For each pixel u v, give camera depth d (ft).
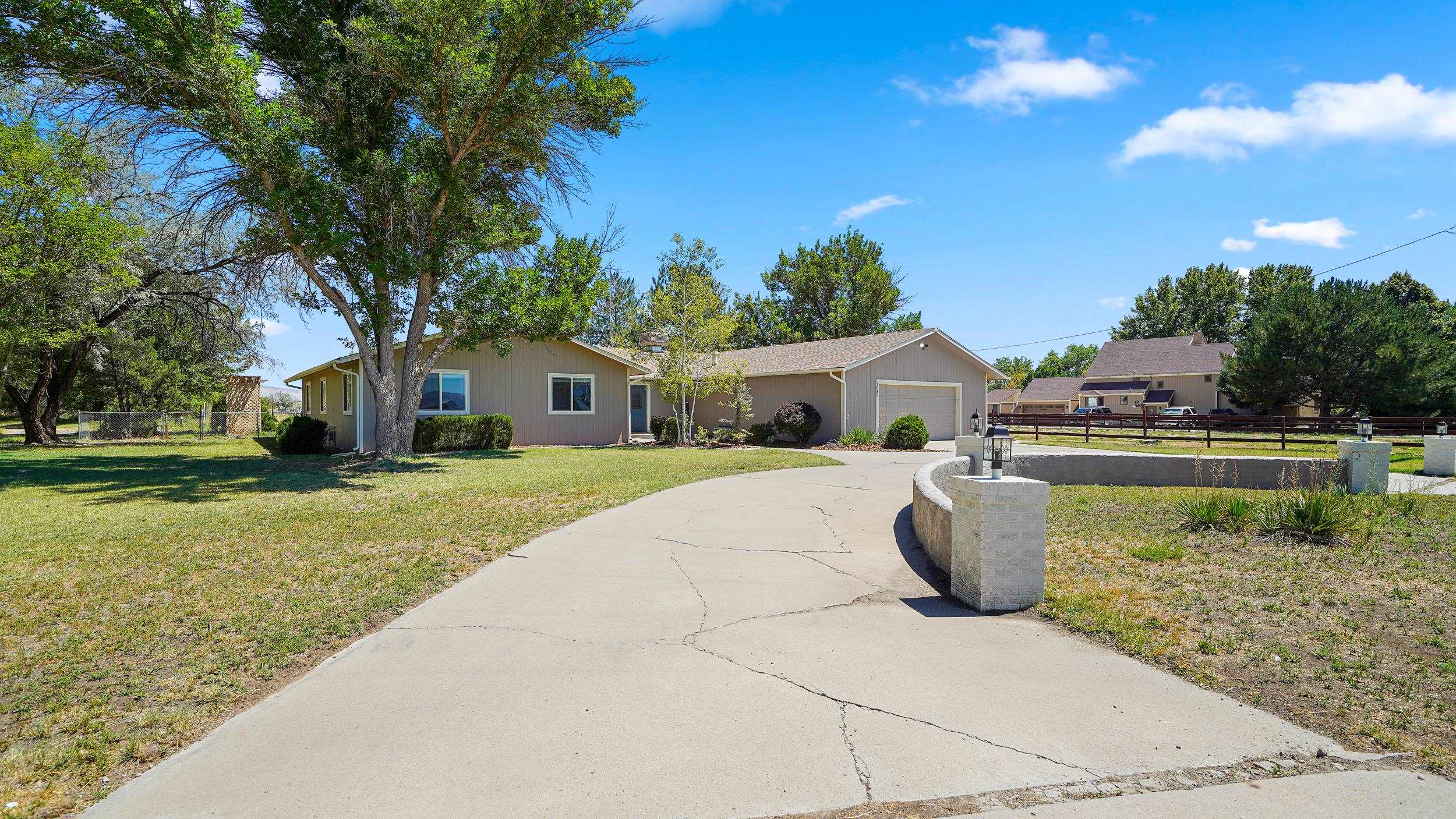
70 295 60.18
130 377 107.96
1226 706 11.86
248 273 56.08
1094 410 160.86
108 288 59.26
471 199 52.37
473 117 48.39
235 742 10.70
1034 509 17.04
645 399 98.68
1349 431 73.77
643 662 13.75
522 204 58.85
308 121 45.06
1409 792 9.34
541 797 9.21
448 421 62.64
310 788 9.44
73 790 9.59
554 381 72.95
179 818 8.81
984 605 16.99
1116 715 11.53
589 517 29.25
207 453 67.21
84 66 40.40
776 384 82.79
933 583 19.57
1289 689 12.56
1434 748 10.50
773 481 41.78
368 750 10.42
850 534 26.12
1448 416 98.02
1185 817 8.80
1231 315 217.97
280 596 18.20
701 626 15.87
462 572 20.75
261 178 44.47
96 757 10.43
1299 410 127.03
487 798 9.18
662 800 9.16
